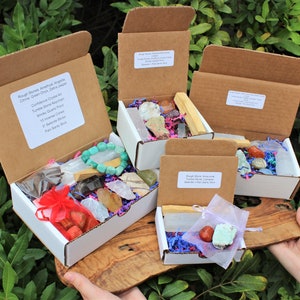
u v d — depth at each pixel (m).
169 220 1.26
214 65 1.39
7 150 1.20
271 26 1.79
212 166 1.24
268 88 1.42
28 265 1.24
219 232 1.19
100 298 1.08
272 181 1.36
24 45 1.54
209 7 1.76
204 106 1.47
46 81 1.23
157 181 1.31
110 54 1.72
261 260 1.47
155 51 1.36
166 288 1.23
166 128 1.38
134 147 1.28
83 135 1.37
